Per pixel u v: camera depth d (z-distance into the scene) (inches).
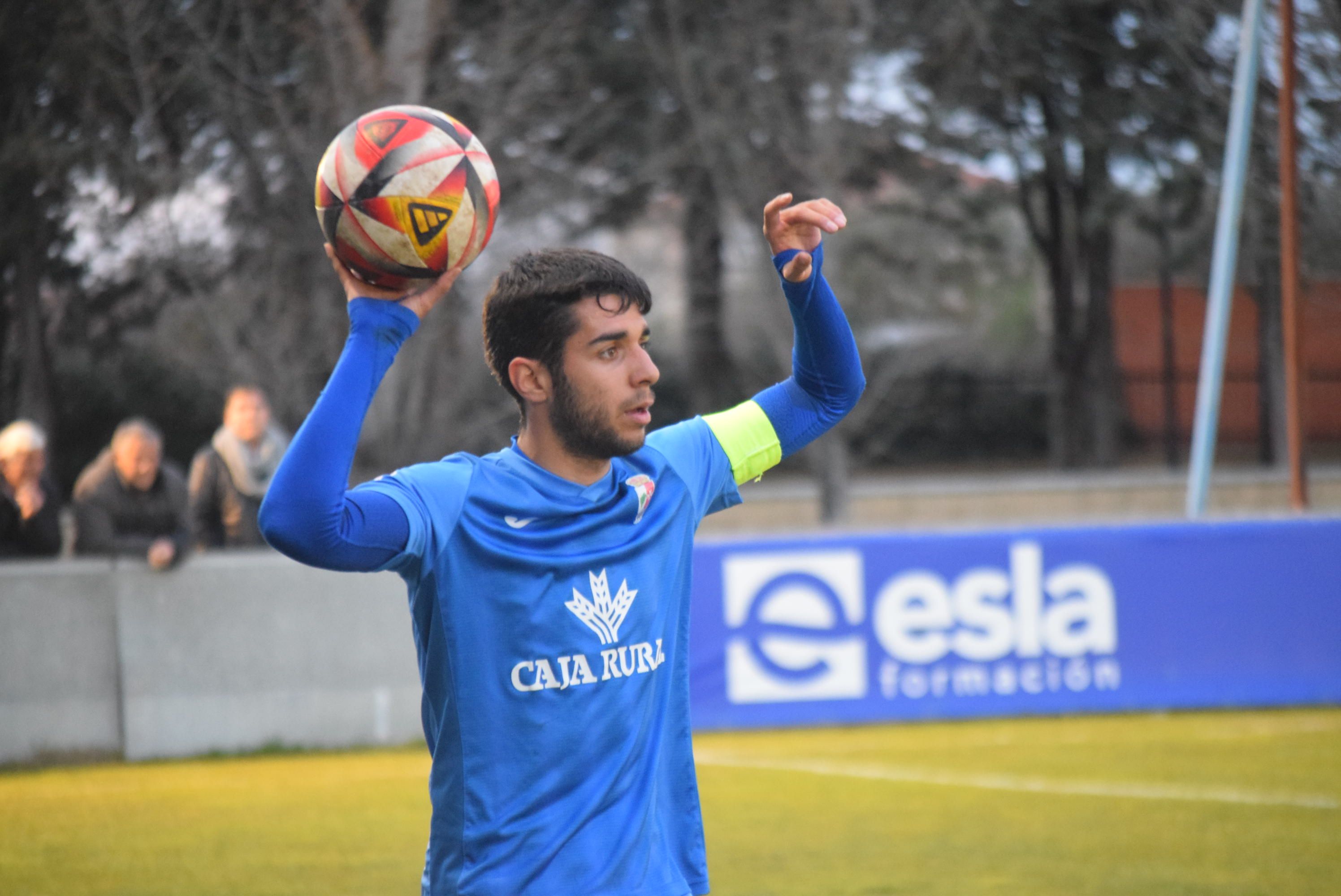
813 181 1974.7
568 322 296.2
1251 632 1192.8
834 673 1141.1
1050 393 3304.6
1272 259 1969.7
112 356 1962.4
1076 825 818.8
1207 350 1445.6
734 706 1131.3
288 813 882.1
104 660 1062.4
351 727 1103.0
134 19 1584.6
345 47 1667.1
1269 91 1878.7
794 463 2773.1
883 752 1040.8
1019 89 2187.5
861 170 2210.9
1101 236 2662.4
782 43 2017.7
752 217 2032.5
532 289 298.5
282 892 706.8
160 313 1781.5
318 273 1711.4
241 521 1141.1
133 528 1077.1
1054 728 1123.9
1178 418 3275.1
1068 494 2331.4
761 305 2071.9
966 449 3412.9
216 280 1726.1
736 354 2682.1
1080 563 1174.3
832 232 333.1
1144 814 843.4
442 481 297.4
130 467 1064.8
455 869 303.1
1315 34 1861.5
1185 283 2851.9
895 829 814.5
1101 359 2753.4
